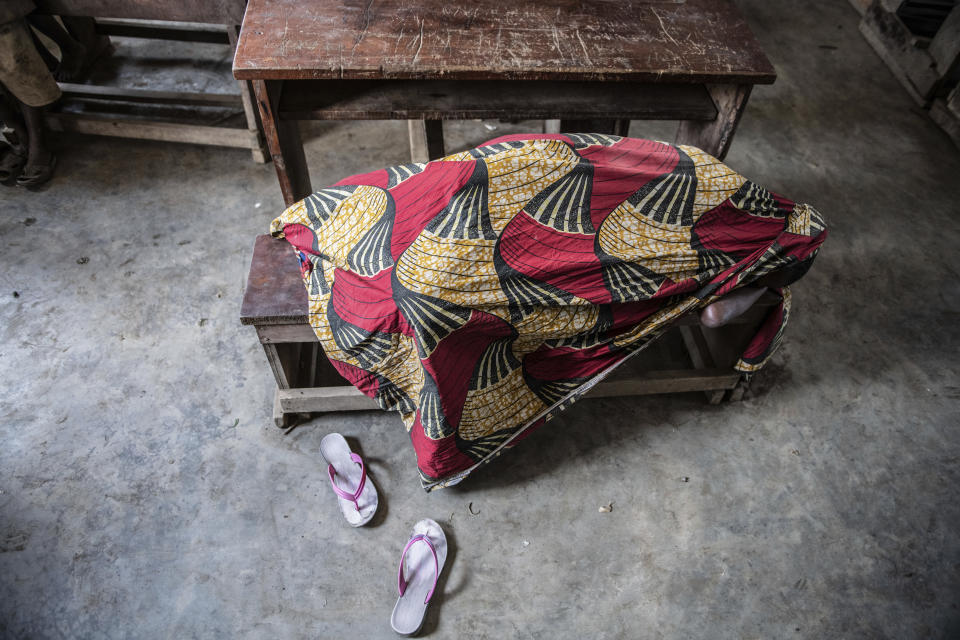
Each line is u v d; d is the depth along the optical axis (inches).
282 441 76.3
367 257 60.3
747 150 117.4
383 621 63.9
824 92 131.3
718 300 65.9
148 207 101.3
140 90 110.1
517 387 67.0
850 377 85.4
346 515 69.7
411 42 73.1
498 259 58.6
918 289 96.3
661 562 68.6
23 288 89.5
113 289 90.3
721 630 64.6
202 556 67.3
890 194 110.9
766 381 84.4
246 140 105.4
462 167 59.1
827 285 95.9
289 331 65.7
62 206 100.6
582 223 61.2
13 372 80.7
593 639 63.5
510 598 65.7
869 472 76.5
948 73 123.2
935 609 66.5
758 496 74.0
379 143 114.3
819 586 67.6
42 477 72.1
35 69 91.9
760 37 144.7
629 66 71.9
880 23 141.6
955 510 73.7
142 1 92.0
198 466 73.8
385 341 61.3
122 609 63.7
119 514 69.7
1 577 64.9
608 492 73.5
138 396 79.4
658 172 64.2
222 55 129.4
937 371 86.7
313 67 68.9
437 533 69.0
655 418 80.0
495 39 74.4
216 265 94.0
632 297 62.9
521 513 71.4
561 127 100.1
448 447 65.4
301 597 65.1
